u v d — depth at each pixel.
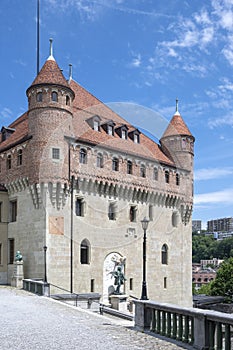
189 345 13.77
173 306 14.84
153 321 16.08
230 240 183.88
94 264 41.72
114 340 14.33
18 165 42.09
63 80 40.75
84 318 19.73
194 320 13.60
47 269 38.00
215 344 12.95
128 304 40.66
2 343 13.70
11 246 42.69
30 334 15.28
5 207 43.34
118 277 41.19
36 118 40.03
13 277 37.59
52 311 21.92
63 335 15.09
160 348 13.30
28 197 40.69
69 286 39.34
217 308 46.03
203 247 190.38
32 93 40.44
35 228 39.44
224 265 80.56
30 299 27.42
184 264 52.53
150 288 47.56
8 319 18.86
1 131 49.59
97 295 36.03
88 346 13.27
